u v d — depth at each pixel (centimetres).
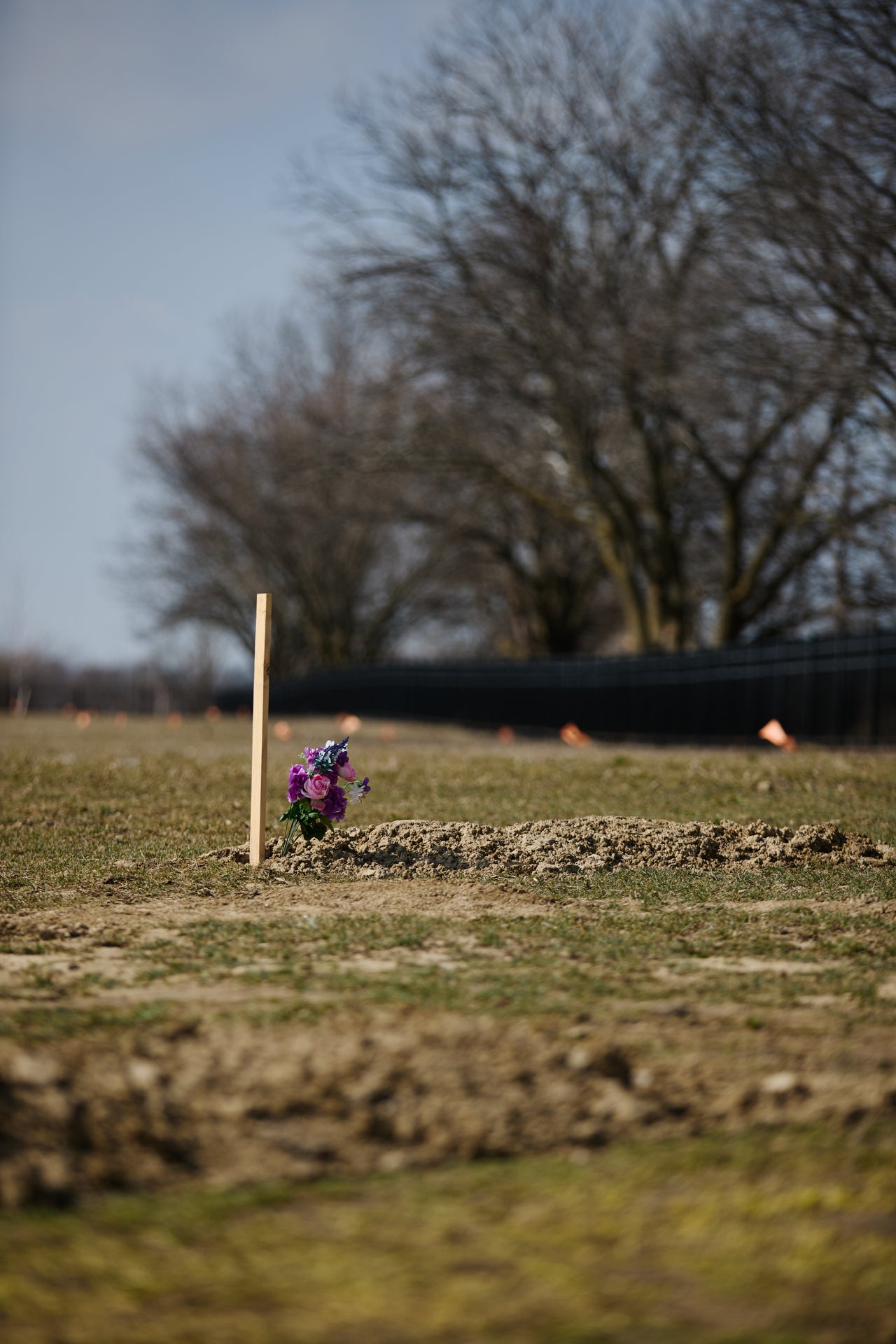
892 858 3991
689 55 11750
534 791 5884
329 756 3875
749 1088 1803
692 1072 1858
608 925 2988
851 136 10481
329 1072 1792
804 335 11400
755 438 14500
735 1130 1700
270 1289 1302
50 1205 1490
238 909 3188
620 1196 1498
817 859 3931
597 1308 1262
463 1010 2178
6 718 17738
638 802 5438
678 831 4194
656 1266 1344
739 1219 1443
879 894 3369
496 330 14612
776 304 11338
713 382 12481
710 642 17562
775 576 15662
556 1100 1755
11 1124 1598
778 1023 2134
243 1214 1466
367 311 15288
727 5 11412
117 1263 1356
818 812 5081
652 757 7931
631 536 15525
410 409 16150
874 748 9281
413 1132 1667
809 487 13538
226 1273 1334
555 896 3353
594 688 13562
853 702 9625
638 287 13362
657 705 12450
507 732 14300
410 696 18275
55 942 2798
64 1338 1218
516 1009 2189
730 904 3278
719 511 16600
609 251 13900
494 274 14500
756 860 3912
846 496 13325
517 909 3180
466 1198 1502
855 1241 1388
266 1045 1891
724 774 6450
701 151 12250
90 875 3659
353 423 16988
